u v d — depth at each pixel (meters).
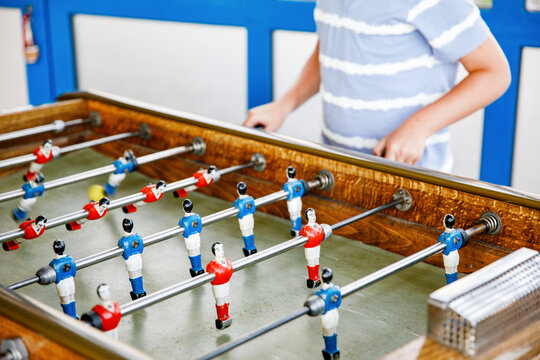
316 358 1.06
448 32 1.75
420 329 1.14
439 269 1.36
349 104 1.95
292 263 1.39
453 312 0.87
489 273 0.98
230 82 3.32
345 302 1.23
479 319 0.86
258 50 3.10
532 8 2.40
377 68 1.86
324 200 1.54
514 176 2.60
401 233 1.41
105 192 1.70
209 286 1.29
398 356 0.86
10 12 3.96
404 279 1.32
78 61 3.89
